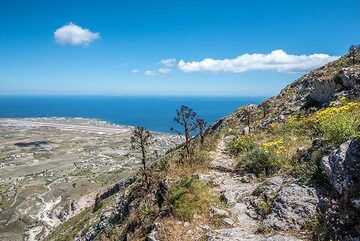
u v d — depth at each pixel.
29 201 182.62
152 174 21.05
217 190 16.06
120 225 19.88
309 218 11.62
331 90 29.73
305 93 38.41
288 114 32.72
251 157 18.67
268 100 47.62
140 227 15.94
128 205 21.03
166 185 17.56
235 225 12.72
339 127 14.45
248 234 11.89
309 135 21.14
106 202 51.59
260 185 15.01
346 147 12.41
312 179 13.44
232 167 19.30
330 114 22.02
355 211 10.51
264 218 12.70
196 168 19.34
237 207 13.99
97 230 26.48
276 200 13.17
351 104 22.22
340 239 10.13
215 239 11.84
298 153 16.56
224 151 24.27
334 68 45.06
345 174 11.65
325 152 13.98
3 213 170.38
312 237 10.81
